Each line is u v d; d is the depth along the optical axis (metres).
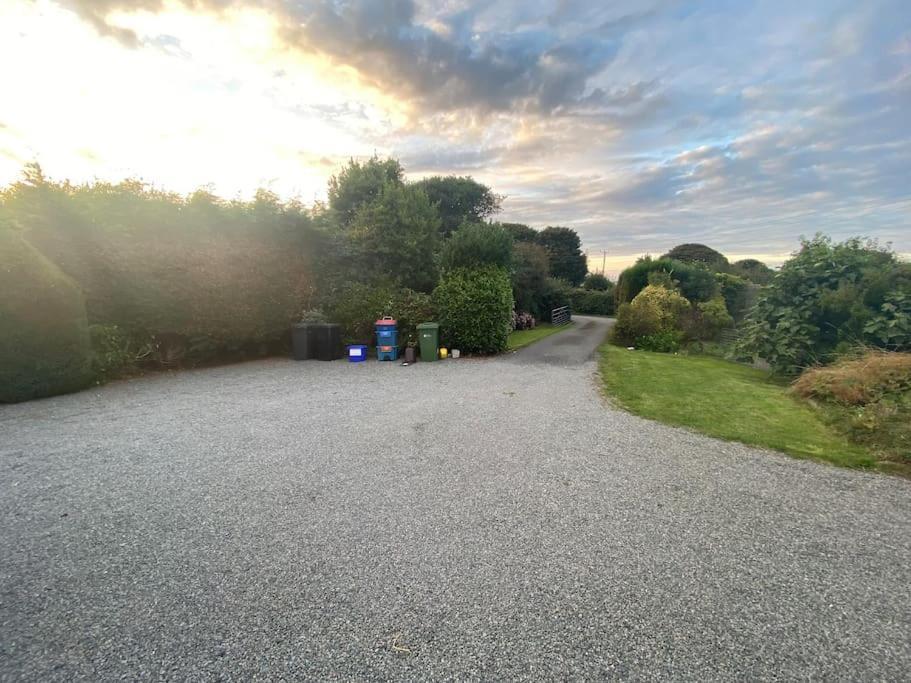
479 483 3.75
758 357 9.11
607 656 1.92
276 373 9.18
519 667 1.86
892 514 3.25
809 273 8.62
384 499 3.46
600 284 48.31
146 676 1.82
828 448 4.61
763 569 2.57
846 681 1.79
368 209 19.58
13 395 6.61
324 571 2.55
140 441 4.88
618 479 3.84
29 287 6.73
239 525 3.08
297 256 11.96
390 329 10.73
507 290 11.79
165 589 2.40
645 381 8.09
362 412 6.05
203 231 10.41
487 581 2.44
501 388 7.59
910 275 7.78
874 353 6.81
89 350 7.70
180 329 9.49
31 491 3.63
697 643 1.99
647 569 2.56
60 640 2.03
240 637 2.04
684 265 21.08
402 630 2.08
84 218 8.33
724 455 4.43
